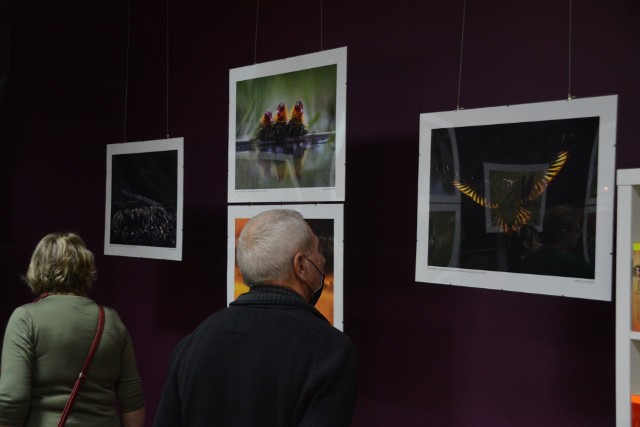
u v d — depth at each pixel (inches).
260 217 72.8
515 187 111.7
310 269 71.3
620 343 80.8
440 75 123.6
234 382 64.2
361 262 134.6
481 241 115.5
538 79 111.0
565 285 105.4
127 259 185.8
